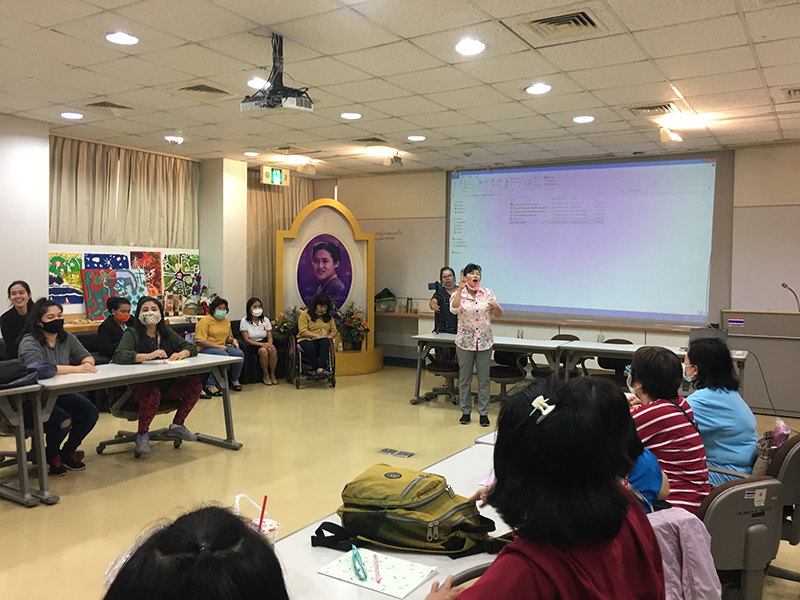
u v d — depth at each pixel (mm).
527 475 1032
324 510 3629
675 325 7035
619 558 1045
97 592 2703
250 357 7422
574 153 7211
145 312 4641
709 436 2822
